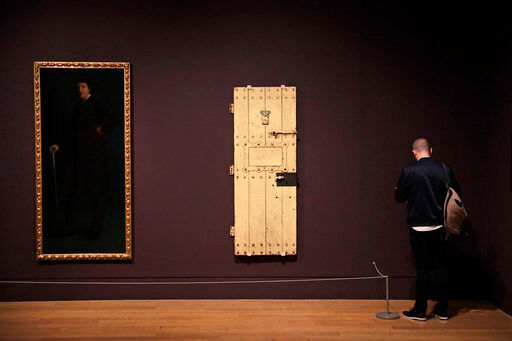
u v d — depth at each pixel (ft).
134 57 16.47
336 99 16.57
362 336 13.19
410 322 14.32
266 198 16.46
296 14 16.53
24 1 16.31
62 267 16.47
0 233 16.38
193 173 16.56
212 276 16.57
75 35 16.38
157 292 16.56
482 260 16.55
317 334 13.34
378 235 16.51
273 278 16.58
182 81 16.49
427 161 14.37
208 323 14.20
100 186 16.35
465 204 16.49
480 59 16.52
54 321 14.39
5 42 16.31
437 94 16.56
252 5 16.52
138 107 16.49
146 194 16.55
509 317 14.79
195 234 16.56
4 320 14.49
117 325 14.05
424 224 14.17
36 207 16.34
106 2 16.40
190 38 16.48
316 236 16.56
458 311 15.35
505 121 15.26
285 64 16.53
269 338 13.05
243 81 16.52
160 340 12.92
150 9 16.48
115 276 16.53
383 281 16.56
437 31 16.53
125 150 16.33
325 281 16.58
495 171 15.93
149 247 16.57
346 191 16.49
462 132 16.56
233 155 16.55
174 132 16.52
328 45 16.53
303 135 16.52
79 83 16.29
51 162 16.30
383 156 16.56
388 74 16.55
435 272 14.56
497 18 15.79
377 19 16.53
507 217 15.14
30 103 16.38
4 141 16.35
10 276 16.40
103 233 16.39
